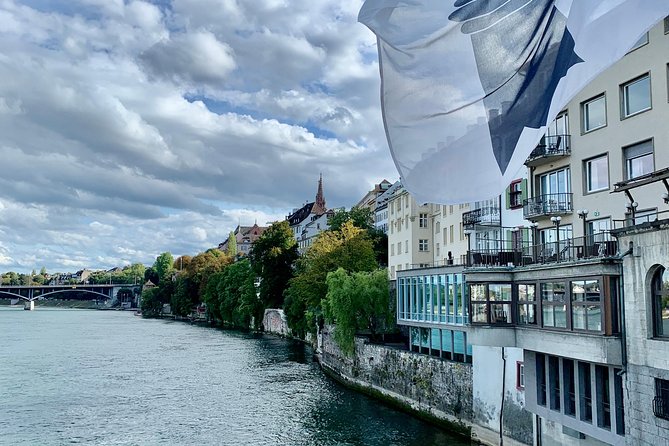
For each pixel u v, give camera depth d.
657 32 22.69
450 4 9.19
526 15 9.17
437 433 31.50
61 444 31.45
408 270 41.72
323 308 53.03
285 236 95.62
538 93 9.02
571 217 27.52
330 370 52.12
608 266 18.95
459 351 35.09
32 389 47.41
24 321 149.12
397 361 38.44
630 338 18.11
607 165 25.41
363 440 30.62
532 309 23.78
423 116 9.30
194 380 51.22
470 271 26.02
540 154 28.08
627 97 24.44
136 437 32.69
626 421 18.20
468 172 9.34
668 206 22.14
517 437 26.56
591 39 8.77
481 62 9.21
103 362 63.78
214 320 134.50
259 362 62.16
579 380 21.12
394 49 9.25
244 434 32.88
